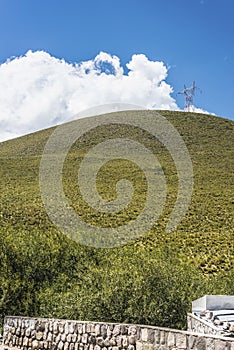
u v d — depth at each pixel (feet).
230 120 396.98
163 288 70.90
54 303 76.79
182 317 68.03
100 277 77.05
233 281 84.84
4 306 82.79
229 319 37.76
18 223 171.12
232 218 188.75
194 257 148.56
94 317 68.44
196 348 26.11
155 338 29.55
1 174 266.77
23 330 42.98
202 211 197.26
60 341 38.42
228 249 155.63
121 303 68.69
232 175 257.75
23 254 92.07
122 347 32.60
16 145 371.15
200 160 291.38
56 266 93.86
